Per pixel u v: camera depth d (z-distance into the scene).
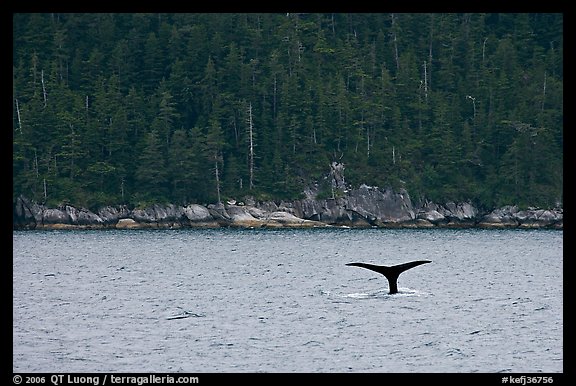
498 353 140.12
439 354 139.12
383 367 131.38
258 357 137.00
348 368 130.50
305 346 144.25
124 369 129.75
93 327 160.88
